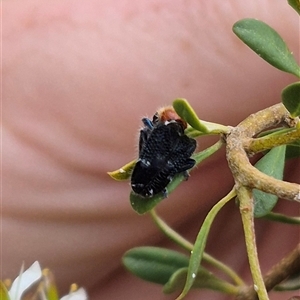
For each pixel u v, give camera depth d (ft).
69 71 0.38
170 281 0.28
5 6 0.38
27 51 0.38
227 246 0.47
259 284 0.23
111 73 0.38
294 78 0.38
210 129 0.24
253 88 0.39
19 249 0.44
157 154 0.25
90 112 0.39
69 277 0.47
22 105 0.39
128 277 0.49
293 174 0.42
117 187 0.43
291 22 0.36
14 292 0.26
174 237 0.30
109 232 0.45
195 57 0.38
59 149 0.40
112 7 0.38
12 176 0.41
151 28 0.38
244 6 0.37
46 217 0.43
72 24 0.38
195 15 0.37
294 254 0.28
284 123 0.25
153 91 0.39
